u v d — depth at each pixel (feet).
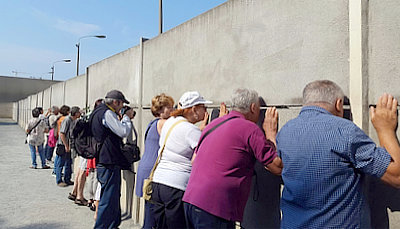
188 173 8.52
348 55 6.31
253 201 8.51
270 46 8.16
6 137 59.82
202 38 10.91
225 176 6.63
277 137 5.89
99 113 12.32
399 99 5.49
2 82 144.36
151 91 14.51
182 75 12.07
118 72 18.52
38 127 27.99
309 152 5.05
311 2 7.10
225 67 9.73
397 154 4.91
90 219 14.65
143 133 14.96
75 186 17.84
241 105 7.22
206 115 9.95
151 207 9.37
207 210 6.64
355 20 6.14
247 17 8.94
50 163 31.42
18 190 20.02
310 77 7.06
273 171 6.35
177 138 8.55
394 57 5.61
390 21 5.70
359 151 4.77
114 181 12.23
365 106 6.00
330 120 5.13
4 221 14.21
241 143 6.58
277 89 7.91
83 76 26.12
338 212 4.86
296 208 5.34
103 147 12.01
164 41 13.51
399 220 5.49
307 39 7.17
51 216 15.02
